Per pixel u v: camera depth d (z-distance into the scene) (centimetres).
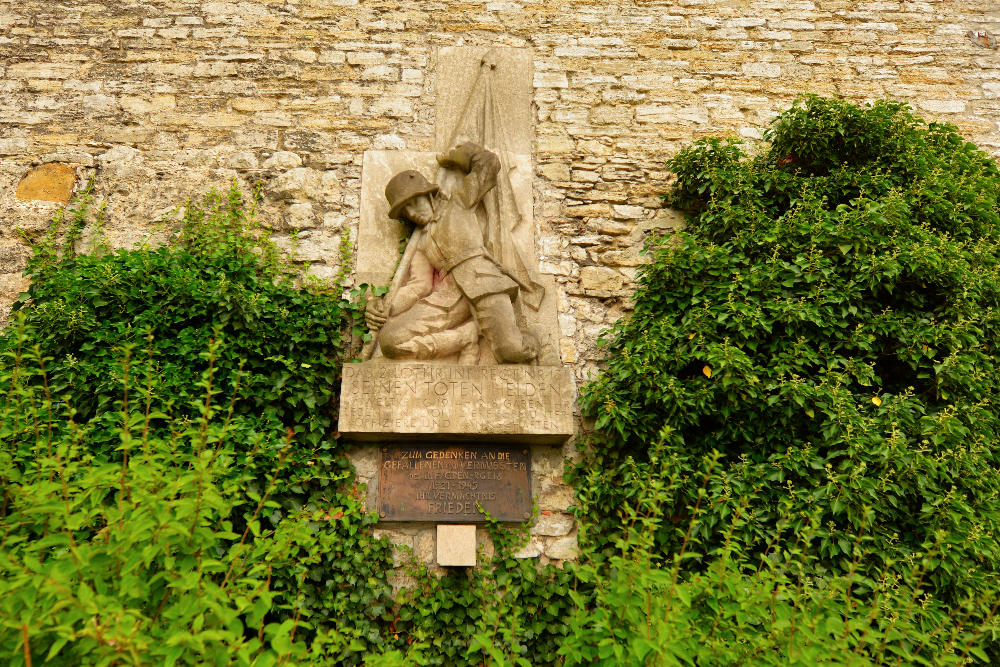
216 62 542
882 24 585
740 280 444
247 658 219
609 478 419
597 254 500
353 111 530
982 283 439
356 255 483
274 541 278
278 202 501
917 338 427
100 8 555
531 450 437
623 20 573
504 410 423
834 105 497
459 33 560
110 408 402
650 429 421
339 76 541
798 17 583
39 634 208
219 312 428
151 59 541
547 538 419
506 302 450
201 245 471
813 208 466
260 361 427
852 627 261
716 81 557
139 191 500
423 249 469
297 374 426
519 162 515
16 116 518
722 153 496
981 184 486
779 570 296
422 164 511
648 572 263
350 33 555
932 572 372
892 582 328
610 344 468
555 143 529
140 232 488
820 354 434
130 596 222
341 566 391
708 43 570
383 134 523
